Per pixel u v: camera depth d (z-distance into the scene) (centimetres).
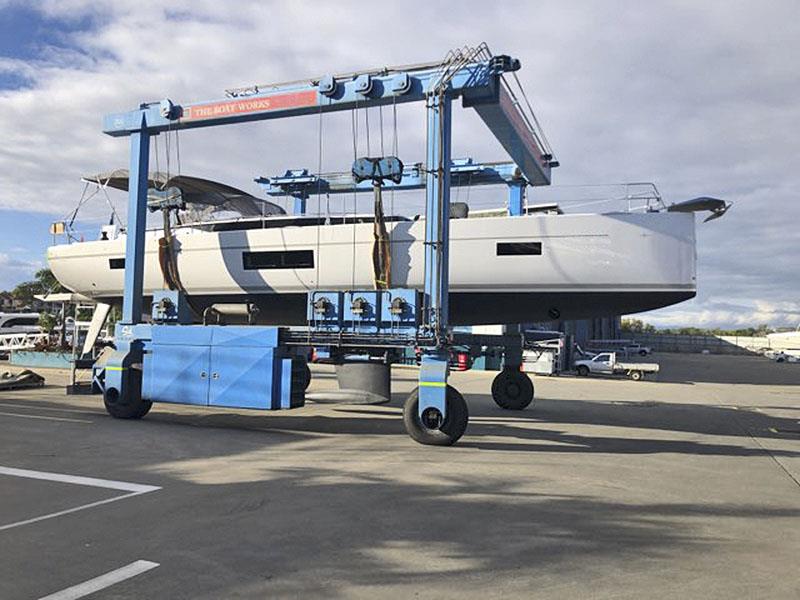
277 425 916
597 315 1018
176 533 405
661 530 441
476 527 432
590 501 512
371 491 526
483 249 972
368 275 1020
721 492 563
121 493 504
